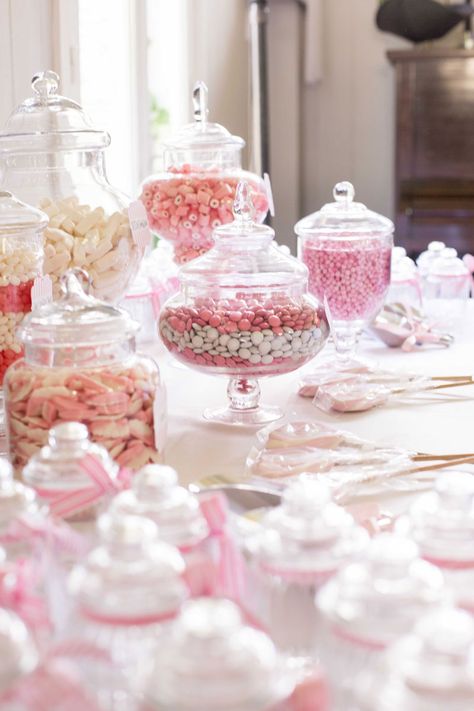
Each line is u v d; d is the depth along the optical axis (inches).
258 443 54.7
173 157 88.3
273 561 29.2
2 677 23.7
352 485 48.5
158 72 161.2
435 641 22.3
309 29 208.5
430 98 188.2
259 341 59.8
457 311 90.0
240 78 193.9
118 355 48.5
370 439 59.2
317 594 28.5
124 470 38.8
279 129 213.0
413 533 31.3
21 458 47.8
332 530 29.5
